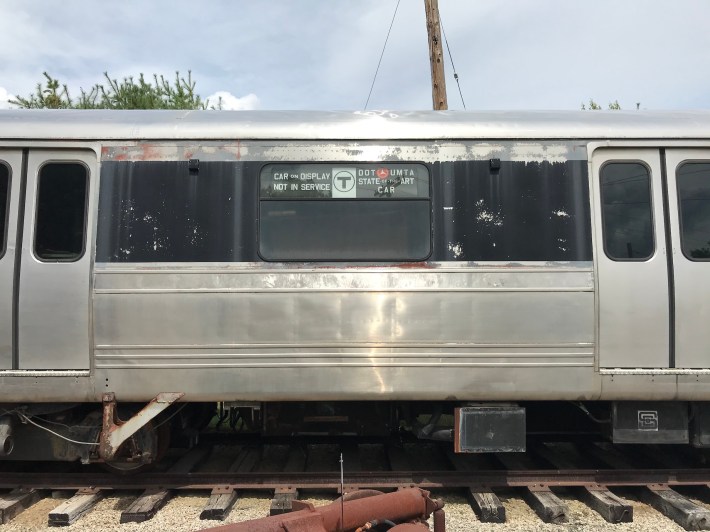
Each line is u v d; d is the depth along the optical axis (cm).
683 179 408
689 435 423
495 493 422
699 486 409
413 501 281
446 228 400
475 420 398
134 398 391
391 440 510
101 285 391
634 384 393
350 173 405
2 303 390
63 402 397
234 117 414
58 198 400
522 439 399
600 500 386
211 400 392
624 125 410
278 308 392
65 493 414
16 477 412
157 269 393
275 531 247
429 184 404
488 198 403
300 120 412
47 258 394
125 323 390
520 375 393
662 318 395
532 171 405
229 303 392
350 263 397
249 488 409
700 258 400
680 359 394
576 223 402
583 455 500
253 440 505
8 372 387
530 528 366
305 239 400
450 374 392
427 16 827
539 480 414
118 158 401
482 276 396
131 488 411
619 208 405
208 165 403
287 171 405
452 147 407
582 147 407
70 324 389
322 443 508
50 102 901
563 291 395
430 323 393
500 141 407
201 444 496
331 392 391
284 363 391
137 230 397
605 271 397
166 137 402
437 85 818
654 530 364
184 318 391
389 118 415
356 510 263
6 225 396
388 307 393
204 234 398
